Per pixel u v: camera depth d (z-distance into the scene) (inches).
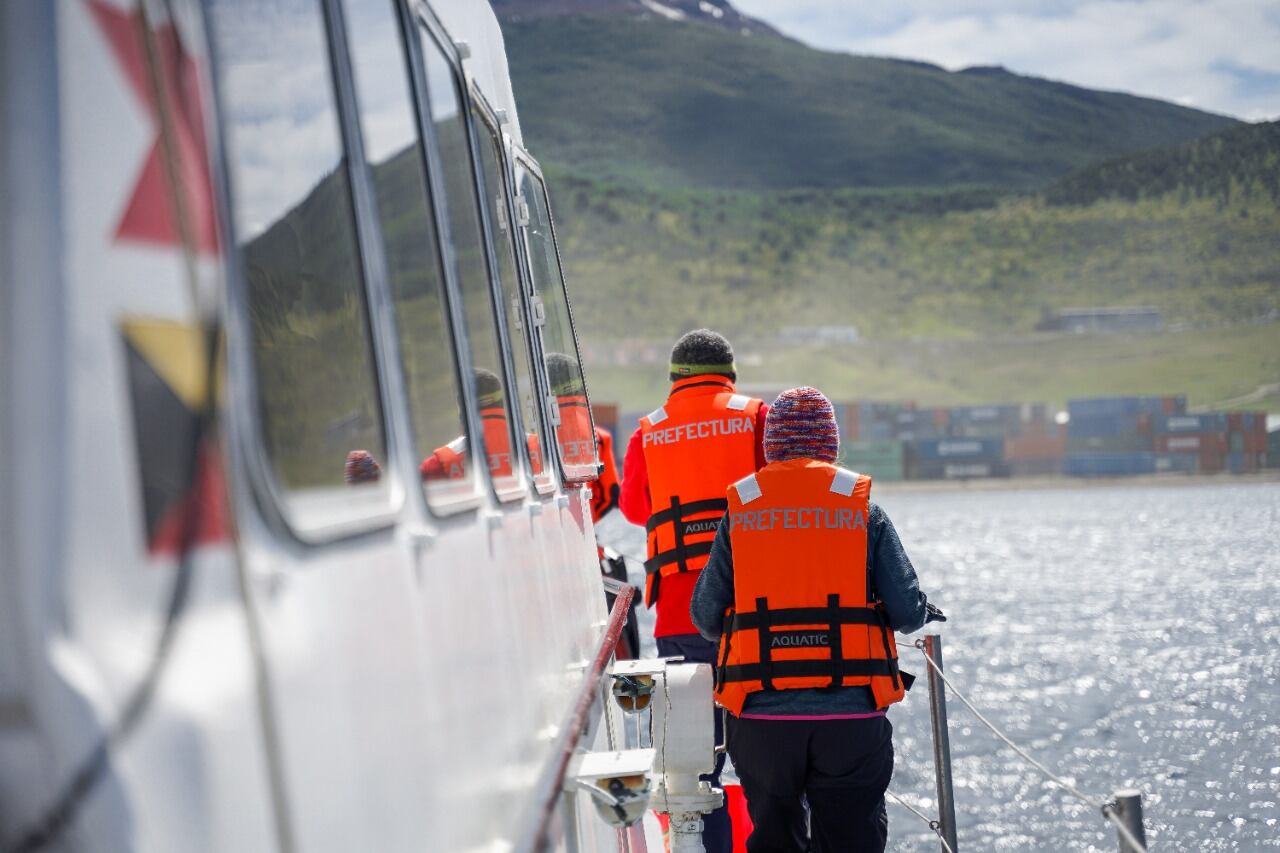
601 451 285.4
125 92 49.0
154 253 49.0
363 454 77.5
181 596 46.9
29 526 43.1
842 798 189.3
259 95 64.7
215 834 45.4
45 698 42.1
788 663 185.5
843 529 187.5
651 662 208.7
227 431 50.9
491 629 99.0
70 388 44.5
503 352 141.2
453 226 120.2
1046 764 1090.1
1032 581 3112.7
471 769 84.5
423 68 114.0
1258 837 844.6
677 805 205.8
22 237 44.8
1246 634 1968.5
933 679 236.7
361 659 63.4
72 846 42.3
